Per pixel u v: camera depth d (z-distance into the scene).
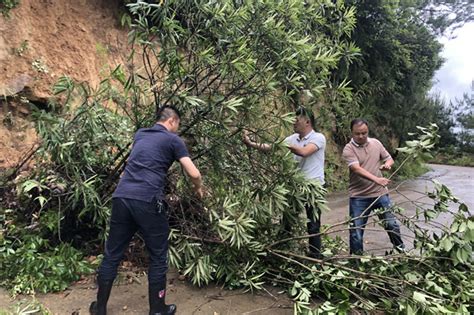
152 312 2.94
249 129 3.74
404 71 15.17
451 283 3.26
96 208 3.73
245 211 3.56
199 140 3.85
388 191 4.11
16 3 5.76
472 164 26.58
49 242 3.91
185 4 3.53
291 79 3.65
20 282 3.26
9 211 4.06
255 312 3.15
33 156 4.50
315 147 3.92
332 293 3.29
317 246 3.87
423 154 3.81
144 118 3.84
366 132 4.10
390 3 12.55
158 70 3.71
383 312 3.14
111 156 4.05
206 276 3.43
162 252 2.99
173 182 3.83
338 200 9.01
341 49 4.22
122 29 7.08
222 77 3.60
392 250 3.74
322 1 4.10
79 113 3.68
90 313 2.99
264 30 3.60
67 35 6.32
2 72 5.38
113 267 2.94
